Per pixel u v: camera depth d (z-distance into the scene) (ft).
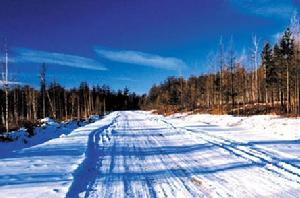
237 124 96.78
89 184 31.37
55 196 26.27
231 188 28.60
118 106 528.22
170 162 42.34
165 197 26.43
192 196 26.43
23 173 36.19
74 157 47.62
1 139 74.02
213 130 82.89
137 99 571.28
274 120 91.20
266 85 173.37
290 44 138.72
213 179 32.17
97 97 409.08
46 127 109.81
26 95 245.65
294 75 136.05
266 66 175.11
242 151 47.65
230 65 163.32
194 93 269.64
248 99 205.77
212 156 45.34
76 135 85.35
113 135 83.25
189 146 56.85
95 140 72.08
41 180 32.53
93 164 42.29
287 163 37.45
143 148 56.80
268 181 30.53
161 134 81.82
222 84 179.01
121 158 46.62
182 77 284.20
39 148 59.11
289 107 131.95
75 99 323.16
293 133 65.16
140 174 35.60
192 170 36.83
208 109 187.73
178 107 282.97
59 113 285.84
